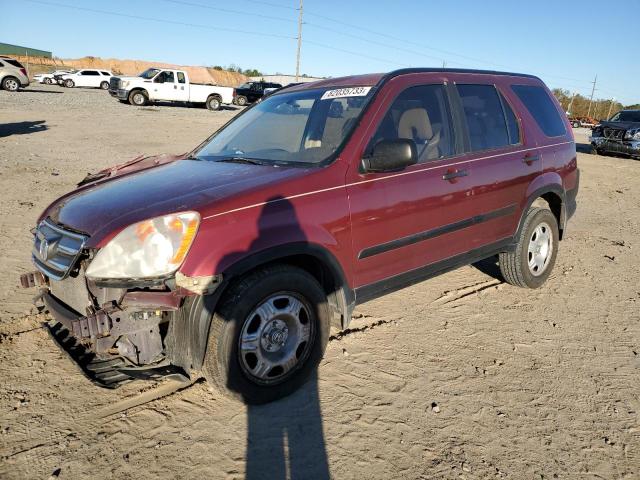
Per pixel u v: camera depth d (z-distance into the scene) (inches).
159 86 1083.9
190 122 819.4
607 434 112.8
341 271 124.6
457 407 120.7
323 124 140.6
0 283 177.6
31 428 108.1
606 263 233.8
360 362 139.2
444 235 150.9
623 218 336.2
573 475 100.4
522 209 178.1
